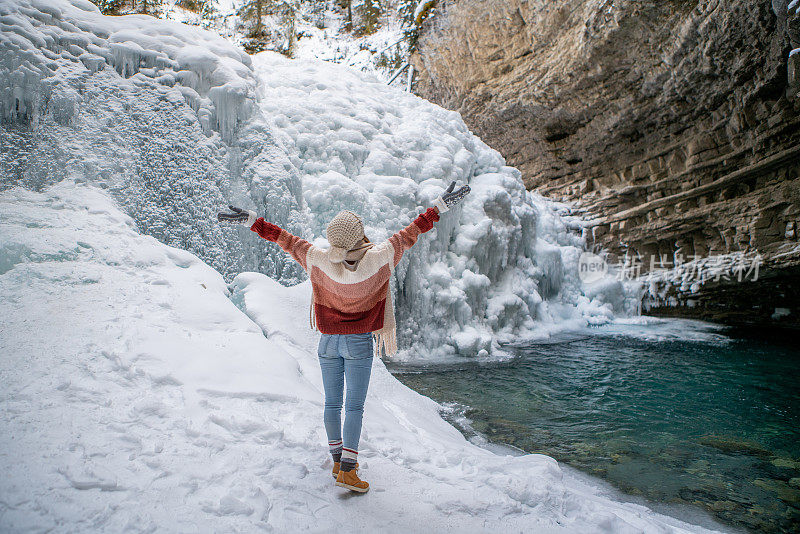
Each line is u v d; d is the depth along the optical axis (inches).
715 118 463.2
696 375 280.8
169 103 257.9
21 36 221.5
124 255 174.6
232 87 274.7
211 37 301.9
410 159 369.7
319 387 141.6
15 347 112.6
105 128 234.4
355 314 90.4
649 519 107.8
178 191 246.2
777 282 446.6
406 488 93.8
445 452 116.7
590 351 345.4
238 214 89.9
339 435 91.7
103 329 126.6
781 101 410.6
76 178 217.3
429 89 723.4
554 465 111.6
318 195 307.3
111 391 104.1
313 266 89.1
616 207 546.9
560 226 529.7
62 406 95.3
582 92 531.5
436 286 343.9
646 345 366.6
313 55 810.2
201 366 121.3
